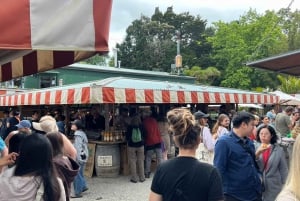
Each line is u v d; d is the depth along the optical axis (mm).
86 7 2166
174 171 2621
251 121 4059
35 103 12430
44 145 2494
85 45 2170
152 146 10422
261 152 4461
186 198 2553
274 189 4355
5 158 2512
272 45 41531
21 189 2396
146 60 56406
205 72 44844
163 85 12812
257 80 41469
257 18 43406
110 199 8148
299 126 6617
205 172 2594
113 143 10367
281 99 20812
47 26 2080
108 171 10367
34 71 4188
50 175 2492
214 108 20797
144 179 10008
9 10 2006
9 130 11492
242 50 42219
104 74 24688
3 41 1994
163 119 11734
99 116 12641
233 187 3982
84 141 8367
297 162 1898
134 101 10430
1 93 21703
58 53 3906
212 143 7855
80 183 8312
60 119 14359
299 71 6957
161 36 60062
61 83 23312
